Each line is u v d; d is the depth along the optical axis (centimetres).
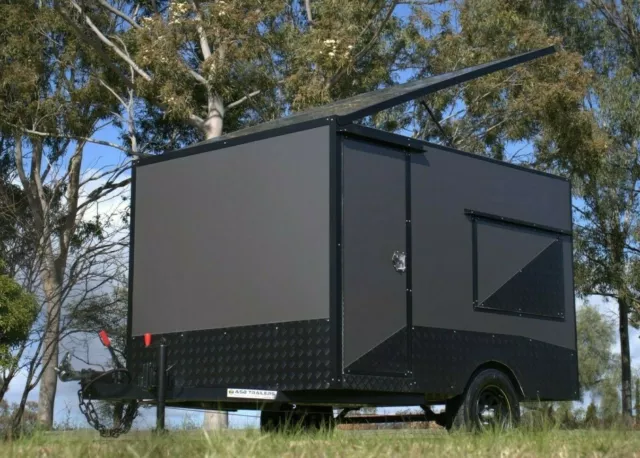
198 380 837
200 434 550
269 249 804
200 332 842
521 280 941
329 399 791
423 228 842
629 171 2598
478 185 908
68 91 2141
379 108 850
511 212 941
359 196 788
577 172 2152
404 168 834
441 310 848
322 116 841
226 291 830
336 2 1991
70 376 804
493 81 2038
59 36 2173
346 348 761
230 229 836
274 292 795
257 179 822
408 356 810
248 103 2106
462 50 2109
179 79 1892
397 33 2208
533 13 2447
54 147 2305
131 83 1944
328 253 764
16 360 1215
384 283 798
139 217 909
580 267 2598
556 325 976
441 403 903
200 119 1966
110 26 2188
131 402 829
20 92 2064
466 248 884
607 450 556
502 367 912
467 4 2120
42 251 1683
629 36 2672
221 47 1856
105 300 1859
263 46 1884
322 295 764
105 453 483
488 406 902
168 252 879
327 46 1888
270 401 796
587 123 2019
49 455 513
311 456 520
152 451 473
